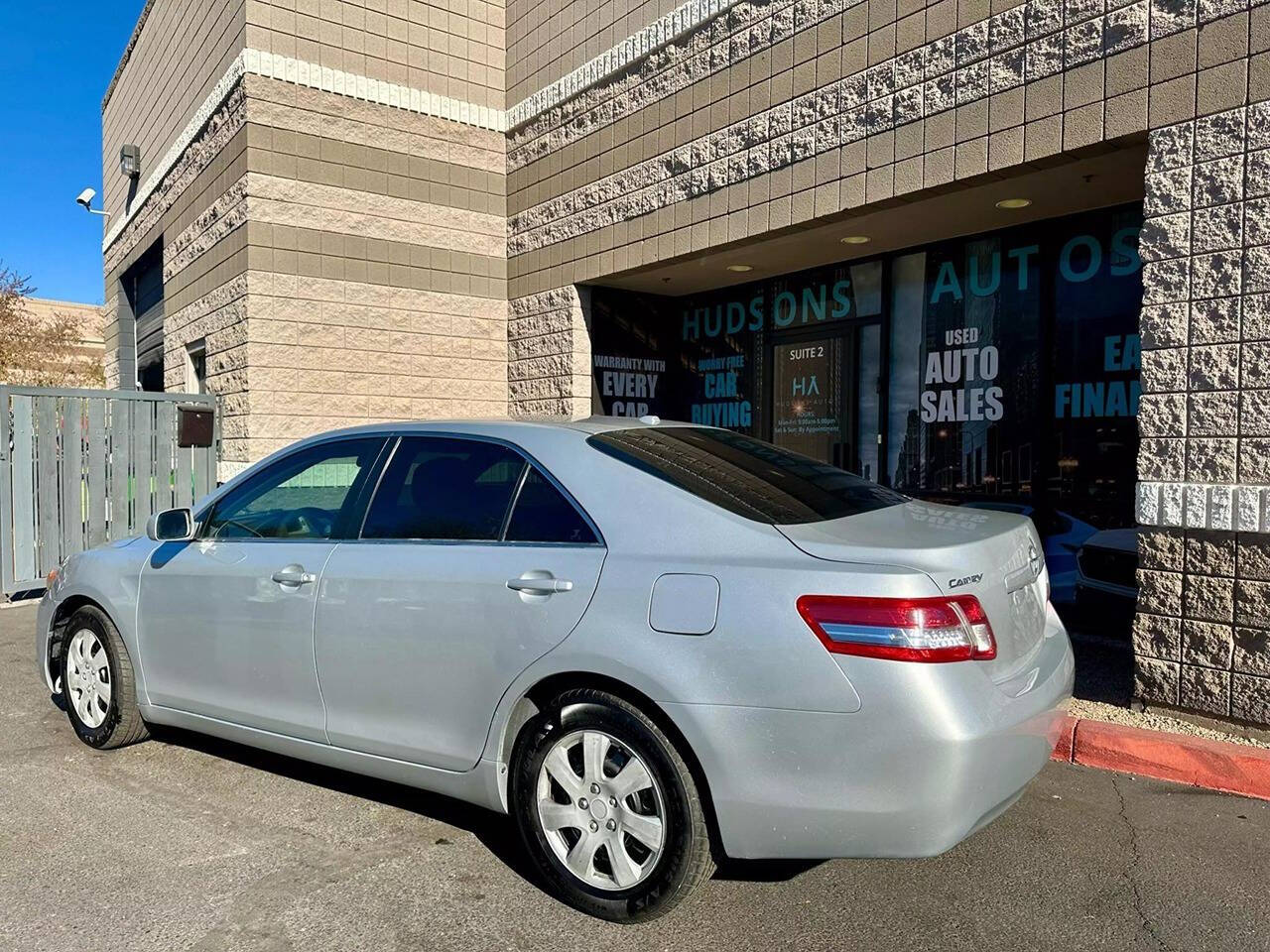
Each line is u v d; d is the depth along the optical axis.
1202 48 4.89
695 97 8.21
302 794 4.33
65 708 5.25
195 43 11.04
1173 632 4.93
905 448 8.37
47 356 25.56
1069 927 3.16
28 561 8.53
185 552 4.48
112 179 16.30
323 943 3.07
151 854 3.71
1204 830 3.92
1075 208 6.92
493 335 10.97
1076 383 7.15
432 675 3.57
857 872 3.57
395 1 10.20
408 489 3.94
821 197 7.12
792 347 9.40
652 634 3.08
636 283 9.88
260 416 9.51
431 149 10.47
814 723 2.85
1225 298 4.77
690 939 3.10
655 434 3.93
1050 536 7.30
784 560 3.02
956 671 2.84
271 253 9.55
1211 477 4.81
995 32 5.93
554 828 3.32
